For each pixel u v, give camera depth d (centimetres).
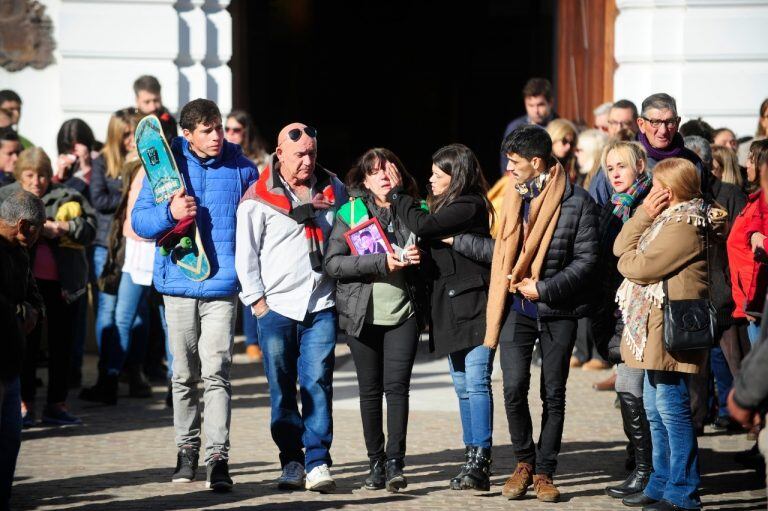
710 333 1722
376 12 5550
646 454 1898
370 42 5597
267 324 1927
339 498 1878
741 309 1989
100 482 1973
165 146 1928
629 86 3391
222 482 1906
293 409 1952
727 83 3338
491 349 1920
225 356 1950
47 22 3312
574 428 2381
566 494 1916
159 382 2936
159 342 2953
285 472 1938
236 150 2011
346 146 5697
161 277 1962
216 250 1958
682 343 1717
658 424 1828
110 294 2633
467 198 1895
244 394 2727
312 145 1925
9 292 1652
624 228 1795
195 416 2002
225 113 3397
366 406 1933
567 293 1833
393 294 1895
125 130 2766
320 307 1928
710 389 2441
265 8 5275
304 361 1938
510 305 1891
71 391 2806
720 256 2077
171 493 1905
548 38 4644
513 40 5303
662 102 2027
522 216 1883
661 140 2033
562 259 1858
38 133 3341
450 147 1931
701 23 3325
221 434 1936
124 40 3294
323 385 1931
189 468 1981
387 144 5669
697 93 3341
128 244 2522
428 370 3034
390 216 1938
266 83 5381
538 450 1895
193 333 1973
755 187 2141
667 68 3372
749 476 2027
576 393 2709
